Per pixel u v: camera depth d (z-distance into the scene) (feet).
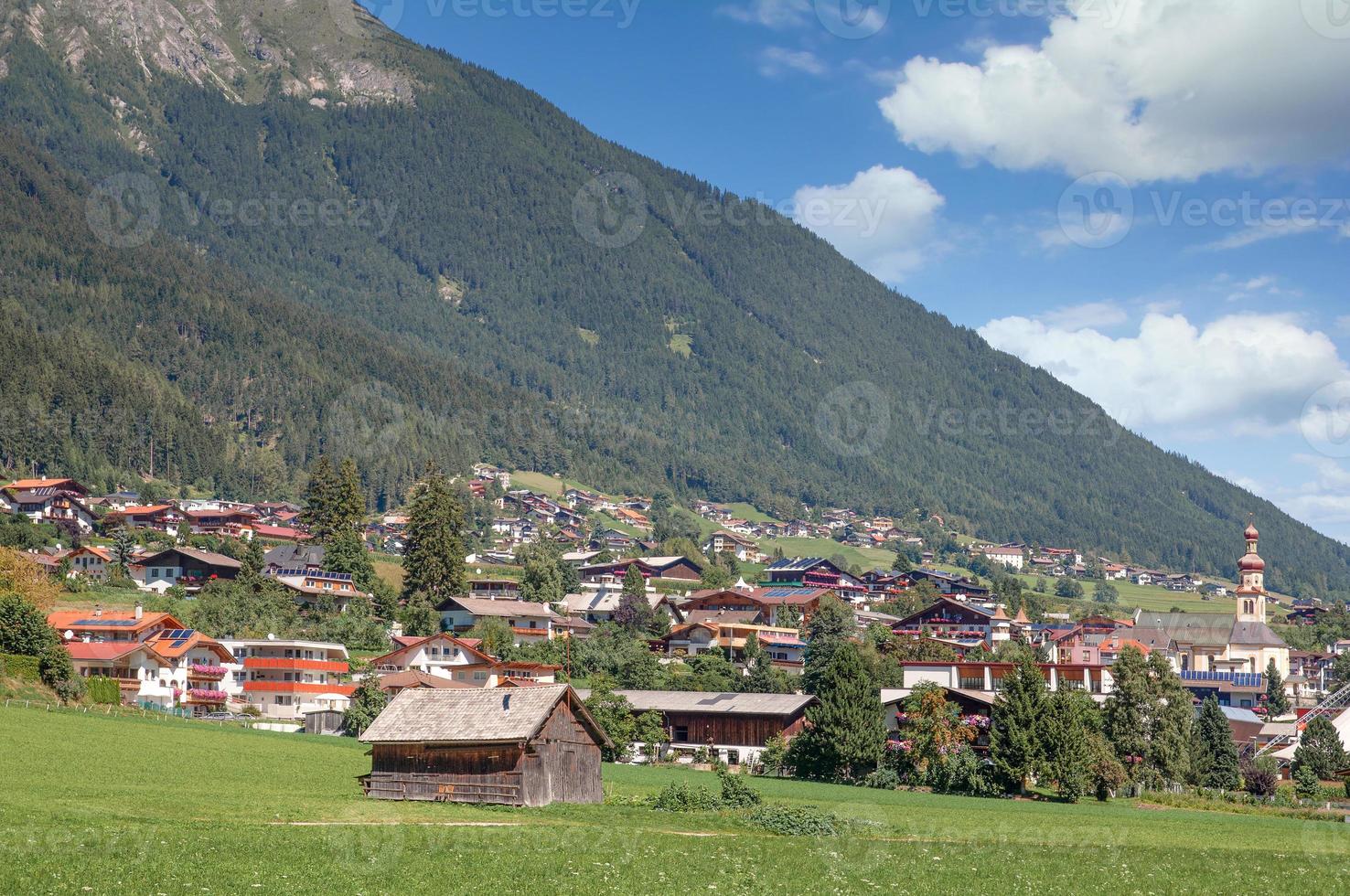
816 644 536.42
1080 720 323.37
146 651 412.98
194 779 235.40
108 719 331.57
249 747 301.22
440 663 481.87
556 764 231.09
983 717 330.13
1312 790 358.02
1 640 361.10
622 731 371.15
